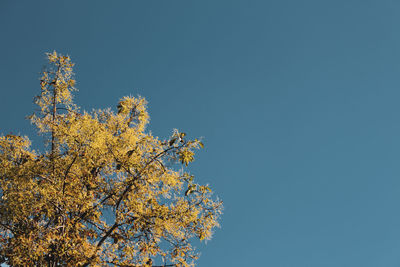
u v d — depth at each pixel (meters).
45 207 7.51
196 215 7.93
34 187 7.59
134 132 8.54
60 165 7.95
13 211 7.25
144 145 8.30
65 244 7.29
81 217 8.00
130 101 9.11
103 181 8.41
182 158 7.79
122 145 8.14
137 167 7.97
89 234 8.11
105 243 8.02
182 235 8.11
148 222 7.81
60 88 8.80
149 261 7.99
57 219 7.85
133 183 8.05
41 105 8.66
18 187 7.43
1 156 7.91
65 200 7.55
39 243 7.07
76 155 7.70
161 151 8.09
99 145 7.75
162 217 7.83
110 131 8.64
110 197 8.28
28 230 7.25
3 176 7.58
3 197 7.30
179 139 7.82
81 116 8.34
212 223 8.20
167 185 8.11
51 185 7.58
